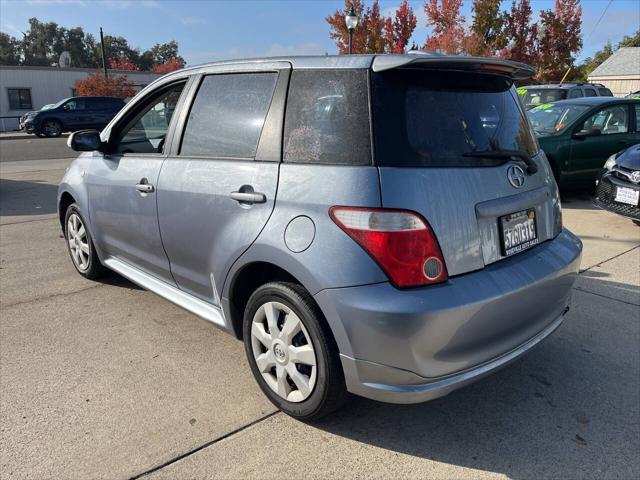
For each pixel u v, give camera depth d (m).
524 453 2.48
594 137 7.85
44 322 3.83
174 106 3.38
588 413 2.77
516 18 26.31
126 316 3.94
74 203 4.55
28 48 84.69
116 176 3.77
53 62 85.00
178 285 3.42
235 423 2.68
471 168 2.40
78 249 4.64
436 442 2.56
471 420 2.72
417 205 2.21
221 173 2.86
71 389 2.97
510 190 2.54
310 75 2.59
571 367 3.21
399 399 2.25
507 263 2.49
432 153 2.32
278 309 2.62
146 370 3.18
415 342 2.15
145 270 3.77
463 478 2.32
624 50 39.97
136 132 3.79
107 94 34.78
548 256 2.69
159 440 2.55
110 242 4.08
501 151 2.54
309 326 2.42
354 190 2.26
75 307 4.10
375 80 2.35
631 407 2.81
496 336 2.39
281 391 2.68
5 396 2.90
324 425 2.68
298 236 2.40
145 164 3.49
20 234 6.27
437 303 2.16
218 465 2.39
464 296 2.22
